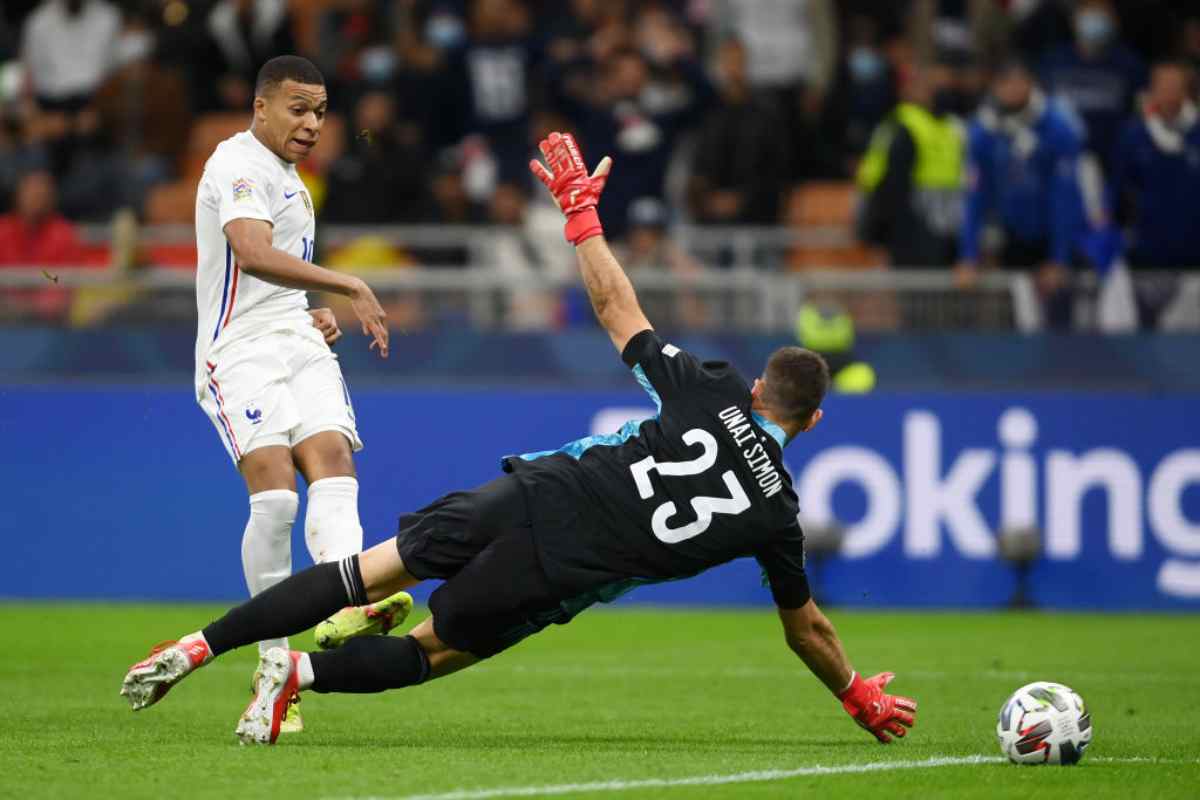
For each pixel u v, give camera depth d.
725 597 47.19
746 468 20.00
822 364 20.41
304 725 23.16
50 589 46.06
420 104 58.50
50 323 46.97
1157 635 39.78
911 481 46.47
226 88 61.16
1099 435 46.66
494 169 58.03
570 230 20.91
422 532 20.19
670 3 65.38
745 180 53.06
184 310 47.06
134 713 24.62
